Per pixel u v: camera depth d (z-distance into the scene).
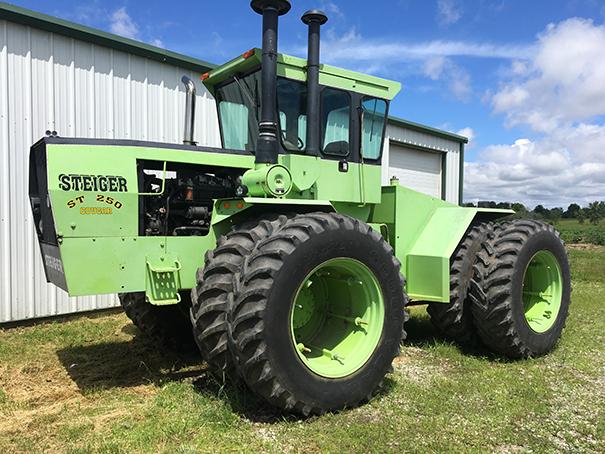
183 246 3.67
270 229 3.36
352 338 3.68
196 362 4.48
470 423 3.21
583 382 4.04
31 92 6.11
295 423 3.18
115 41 6.74
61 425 3.12
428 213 5.05
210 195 4.09
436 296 4.61
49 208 3.49
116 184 3.49
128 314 4.86
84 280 3.37
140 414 3.27
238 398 3.37
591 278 10.44
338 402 3.34
